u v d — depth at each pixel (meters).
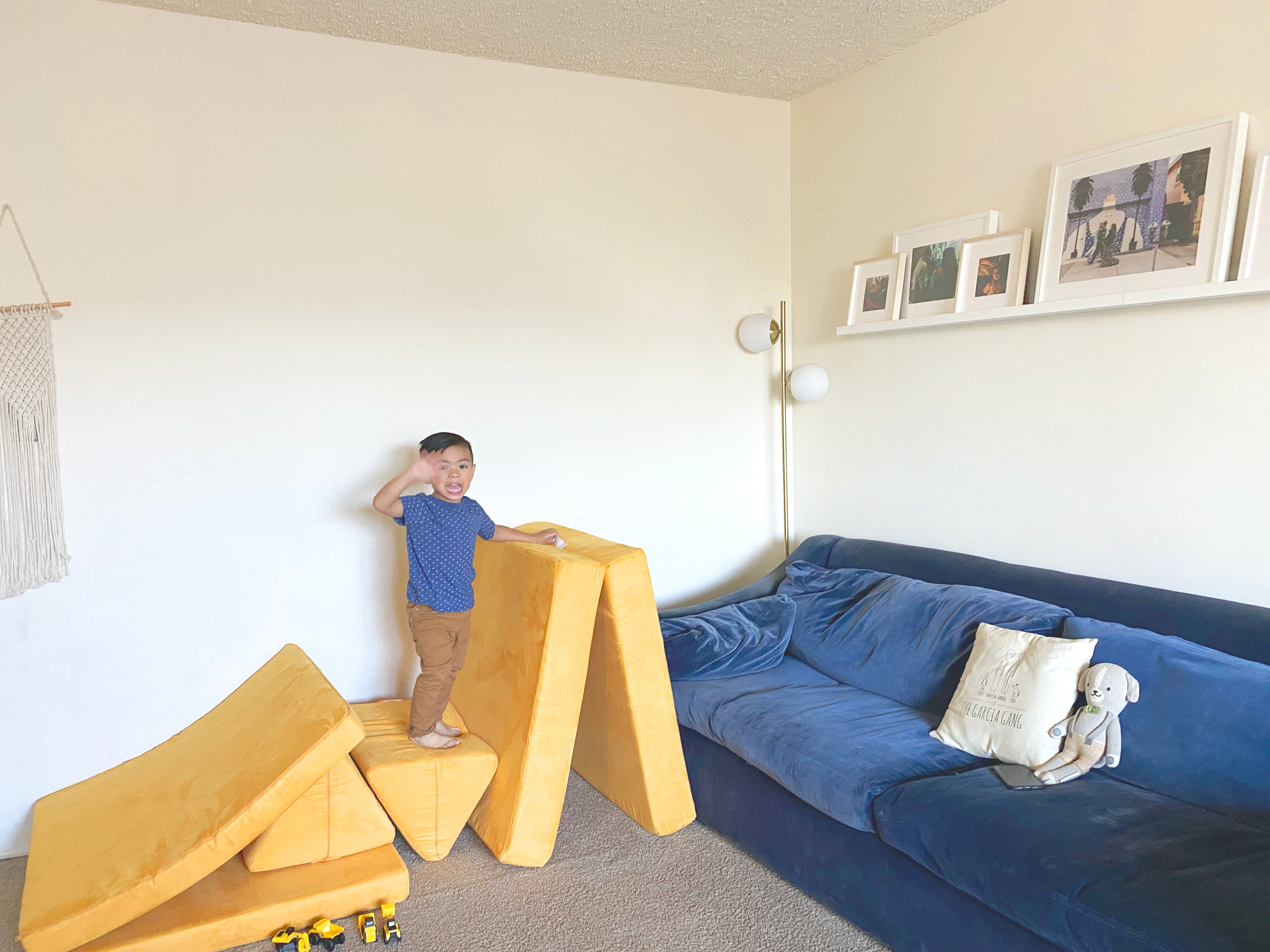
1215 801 1.81
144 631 2.80
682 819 2.63
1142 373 2.46
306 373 2.96
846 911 2.12
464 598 2.57
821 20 2.89
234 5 2.67
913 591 2.77
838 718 2.44
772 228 3.78
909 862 1.95
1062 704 2.07
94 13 2.63
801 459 3.84
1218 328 2.27
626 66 3.27
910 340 3.22
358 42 2.96
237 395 2.87
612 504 3.53
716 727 2.57
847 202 3.50
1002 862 1.70
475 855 2.52
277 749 2.15
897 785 2.05
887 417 3.36
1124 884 1.55
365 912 2.21
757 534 3.87
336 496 3.03
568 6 2.72
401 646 3.16
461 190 3.15
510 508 3.33
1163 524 2.44
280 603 2.97
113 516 2.75
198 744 2.52
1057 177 2.61
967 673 2.30
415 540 2.55
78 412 2.69
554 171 3.30
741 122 3.67
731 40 3.04
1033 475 2.80
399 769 2.36
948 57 3.00
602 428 3.48
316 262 2.95
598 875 2.39
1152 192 2.34
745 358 3.77
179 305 2.78
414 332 3.11
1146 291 2.32
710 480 3.74
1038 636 2.23
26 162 2.59
